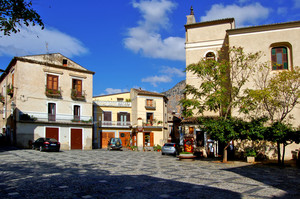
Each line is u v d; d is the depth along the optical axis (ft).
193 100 58.80
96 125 131.95
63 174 35.55
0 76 116.26
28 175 34.22
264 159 60.90
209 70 56.03
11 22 21.43
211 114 74.84
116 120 138.62
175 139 144.77
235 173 38.73
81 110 110.32
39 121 95.81
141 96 138.62
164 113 147.84
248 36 67.05
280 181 32.30
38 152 74.59
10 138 97.76
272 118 58.85
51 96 101.55
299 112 59.41
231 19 75.72
